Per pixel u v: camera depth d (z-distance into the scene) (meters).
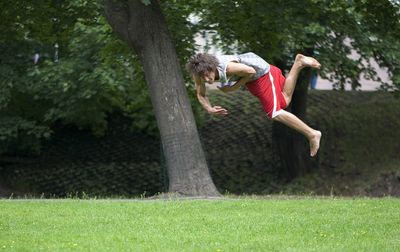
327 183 35.75
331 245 12.56
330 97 42.81
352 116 40.81
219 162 38.84
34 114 38.25
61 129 42.41
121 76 33.06
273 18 26.44
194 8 28.55
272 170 37.56
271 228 14.53
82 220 15.86
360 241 13.02
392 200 20.30
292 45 28.28
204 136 41.09
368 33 30.36
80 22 31.61
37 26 32.12
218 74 14.13
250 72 14.09
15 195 36.91
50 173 39.53
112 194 37.75
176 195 23.14
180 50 29.09
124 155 40.84
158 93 23.97
